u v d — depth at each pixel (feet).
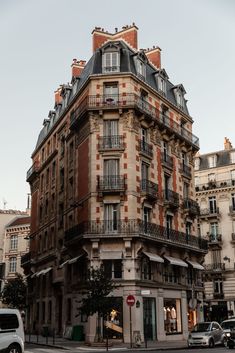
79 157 111.45
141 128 108.88
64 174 123.95
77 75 132.46
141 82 111.34
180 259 111.96
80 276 102.78
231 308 157.79
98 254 95.91
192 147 130.21
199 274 122.93
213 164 177.88
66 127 126.93
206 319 160.97
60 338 106.32
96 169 101.81
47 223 138.31
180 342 96.48
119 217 98.07
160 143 114.93
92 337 90.99
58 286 119.14
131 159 101.71
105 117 105.40
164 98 120.06
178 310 108.78
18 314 52.60
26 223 204.85
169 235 108.68
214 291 163.63
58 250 123.44
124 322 91.76
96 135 104.17
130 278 93.97
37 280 142.41
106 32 125.59
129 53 115.55
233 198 168.04
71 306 106.52
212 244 165.89
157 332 98.22
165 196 113.09
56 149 134.51
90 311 83.82
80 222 104.99
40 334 130.93
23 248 202.69
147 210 104.88
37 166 159.63
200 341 82.33
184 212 119.34
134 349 77.10
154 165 110.32
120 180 99.76
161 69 123.54
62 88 140.15
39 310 136.56
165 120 118.01
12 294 140.87
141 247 96.17
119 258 95.09
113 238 96.12
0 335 49.26
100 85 107.86
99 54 114.32
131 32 123.65
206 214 170.19
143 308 95.81
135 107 104.53
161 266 104.53
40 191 153.07
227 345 81.56
